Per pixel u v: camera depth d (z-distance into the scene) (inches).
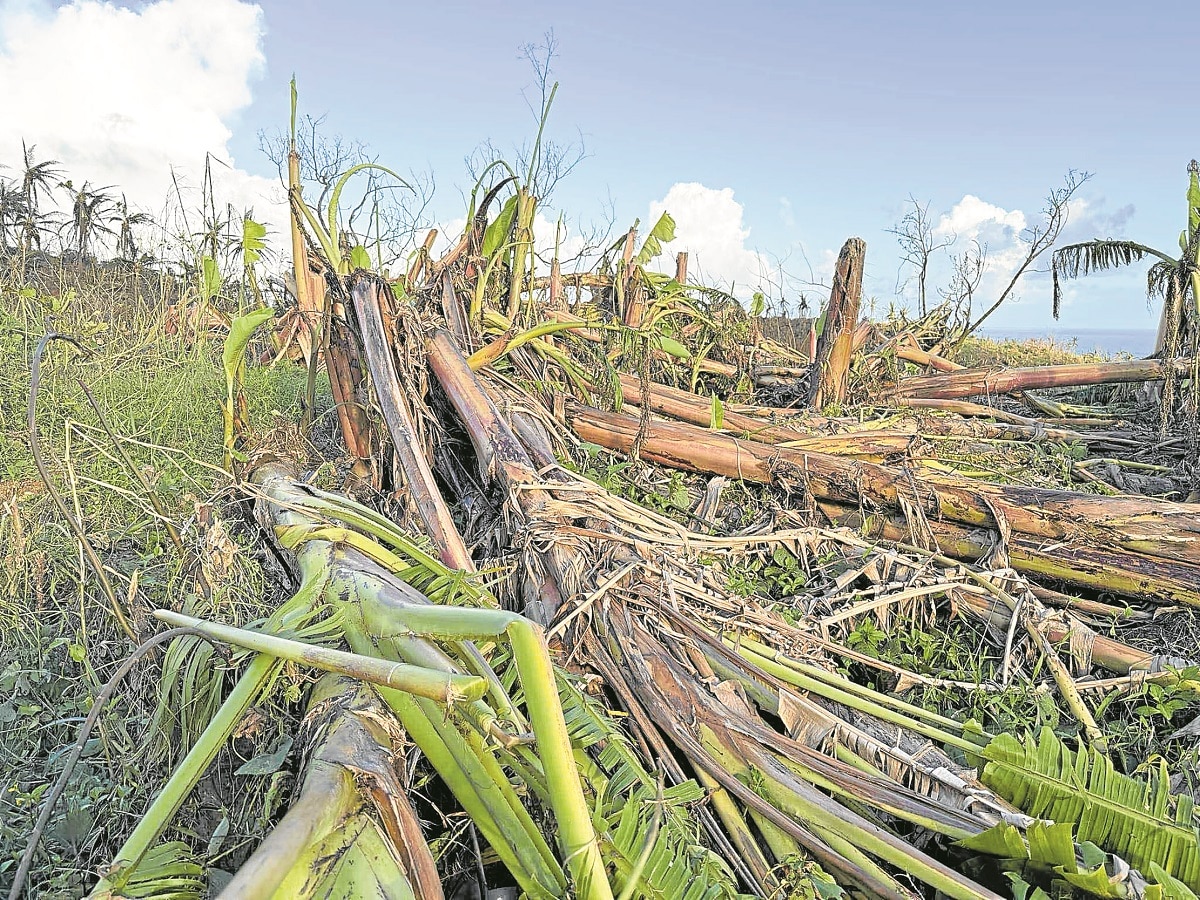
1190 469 224.4
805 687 102.1
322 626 87.0
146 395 222.1
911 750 93.3
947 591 139.6
